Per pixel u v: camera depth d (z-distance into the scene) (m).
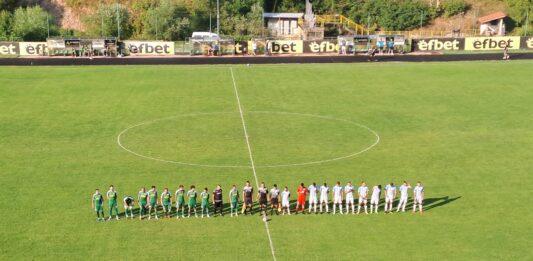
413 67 90.88
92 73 87.06
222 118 65.38
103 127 62.06
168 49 103.31
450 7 133.12
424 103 71.12
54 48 101.19
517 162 51.62
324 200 42.22
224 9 127.94
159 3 125.56
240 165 51.34
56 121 64.06
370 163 51.69
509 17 130.00
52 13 129.62
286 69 90.06
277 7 136.12
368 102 71.81
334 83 81.25
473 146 55.84
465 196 44.69
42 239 37.84
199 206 43.38
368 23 129.38
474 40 106.19
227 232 39.09
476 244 37.28
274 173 49.50
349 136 59.16
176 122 63.91
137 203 43.50
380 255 35.91
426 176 48.69
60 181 47.44
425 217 41.31
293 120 64.75
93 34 121.25
